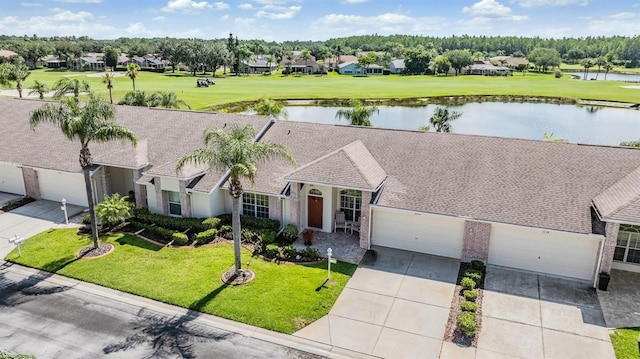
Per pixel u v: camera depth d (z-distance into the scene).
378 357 16.39
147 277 21.38
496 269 22.53
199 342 17.08
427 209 23.00
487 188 23.56
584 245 21.11
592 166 23.86
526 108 87.12
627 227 21.36
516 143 26.41
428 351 16.67
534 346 16.95
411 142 28.00
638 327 18.00
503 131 64.94
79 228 26.84
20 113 36.66
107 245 24.55
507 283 21.23
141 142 31.03
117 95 80.00
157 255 23.52
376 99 91.75
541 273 22.14
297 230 25.42
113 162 28.59
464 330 17.44
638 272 21.81
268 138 30.41
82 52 184.88
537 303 19.62
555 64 186.38
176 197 27.36
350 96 93.31
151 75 136.25
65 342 17.06
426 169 25.58
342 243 25.05
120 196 30.53
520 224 21.36
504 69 166.38
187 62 143.75
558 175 23.64
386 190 24.58
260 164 27.64
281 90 100.12
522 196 22.73
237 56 154.38
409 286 20.92
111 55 154.50
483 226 22.31
